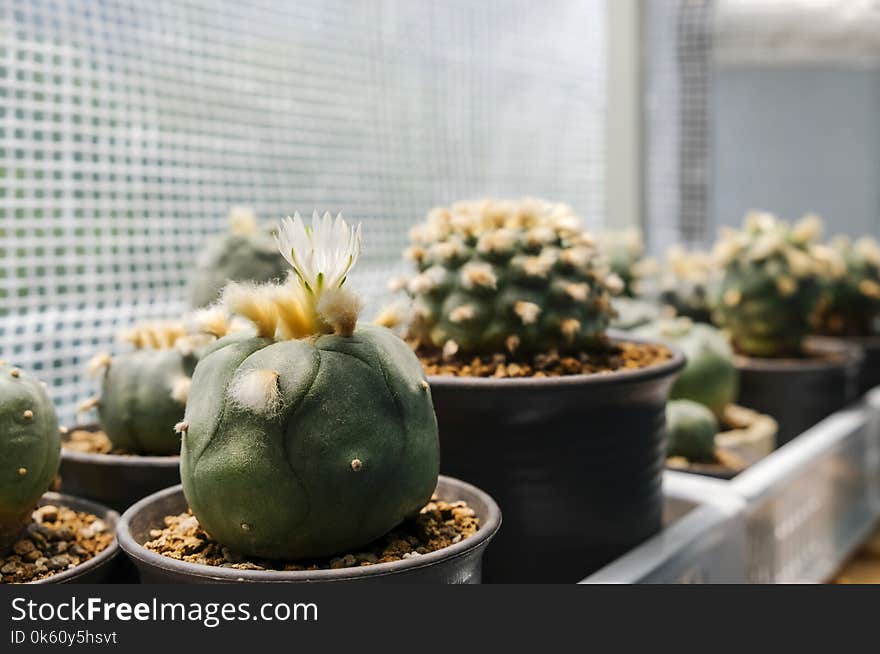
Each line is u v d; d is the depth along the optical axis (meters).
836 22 0.68
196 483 0.20
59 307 0.34
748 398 0.49
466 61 0.52
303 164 0.43
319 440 0.19
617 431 0.28
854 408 0.52
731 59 0.78
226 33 0.39
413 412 0.20
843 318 0.60
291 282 0.21
